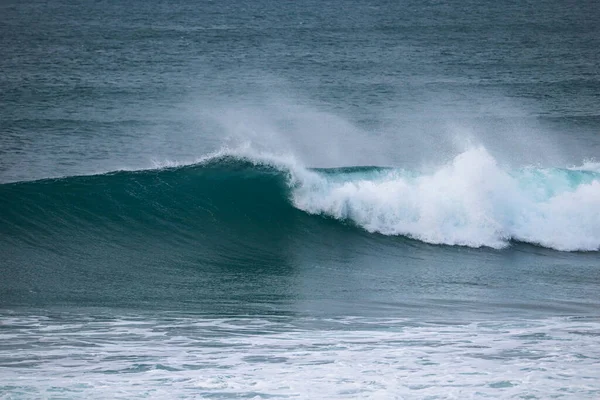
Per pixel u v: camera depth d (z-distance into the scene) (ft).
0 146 339.57
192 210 217.97
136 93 488.02
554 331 132.77
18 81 533.55
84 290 159.12
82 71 588.91
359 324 137.08
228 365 110.93
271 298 157.38
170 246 201.46
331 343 123.54
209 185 224.94
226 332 129.90
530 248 208.64
